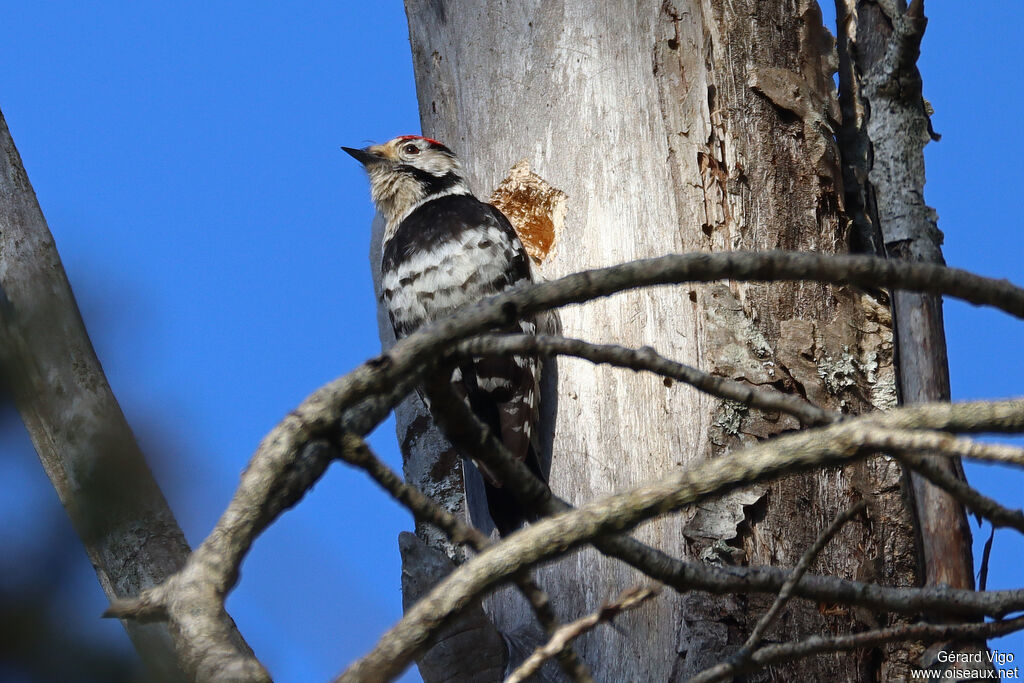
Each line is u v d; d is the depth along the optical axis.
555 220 8.74
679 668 6.86
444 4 9.85
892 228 7.49
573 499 8.16
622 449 7.75
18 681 3.18
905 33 7.44
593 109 8.39
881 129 7.64
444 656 7.93
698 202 7.75
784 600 4.83
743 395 4.56
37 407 4.67
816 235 7.71
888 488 7.23
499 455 4.52
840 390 7.41
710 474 4.10
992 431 4.00
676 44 8.01
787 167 7.78
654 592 4.26
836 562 7.05
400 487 4.27
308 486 4.24
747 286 7.50
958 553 6.74
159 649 4.14
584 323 8.16
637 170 8.05
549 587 7.80
